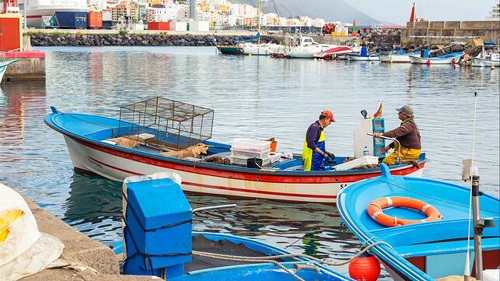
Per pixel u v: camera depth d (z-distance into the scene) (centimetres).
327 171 1284
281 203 1313
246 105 3128
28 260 488
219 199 1344
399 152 1312
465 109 3109
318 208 1291
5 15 4306
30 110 2792
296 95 3672
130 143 1516
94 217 1234
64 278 481
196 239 777
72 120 1652
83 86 4006
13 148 1855
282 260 729
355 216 878
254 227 1194
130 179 583
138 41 12838
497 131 2406
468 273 691
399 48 8912
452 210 998
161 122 1648
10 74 4166
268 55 8781
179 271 572
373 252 773
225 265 698
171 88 3984
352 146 2048
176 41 13150
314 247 1098
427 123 2616
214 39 13462
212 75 5138
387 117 2780
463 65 6844
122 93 3625
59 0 17250
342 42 10944
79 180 1484
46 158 1717
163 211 543
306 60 7844
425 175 1662
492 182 1591
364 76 5288
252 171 1309
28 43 4491
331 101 3384
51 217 625
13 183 1455
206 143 1550
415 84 4556
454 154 1953
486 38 8600
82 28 15738
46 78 4512
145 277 490
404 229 854
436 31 9081
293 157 1467
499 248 827
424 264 789
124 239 577
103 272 541
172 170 1359
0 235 484
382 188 1042
